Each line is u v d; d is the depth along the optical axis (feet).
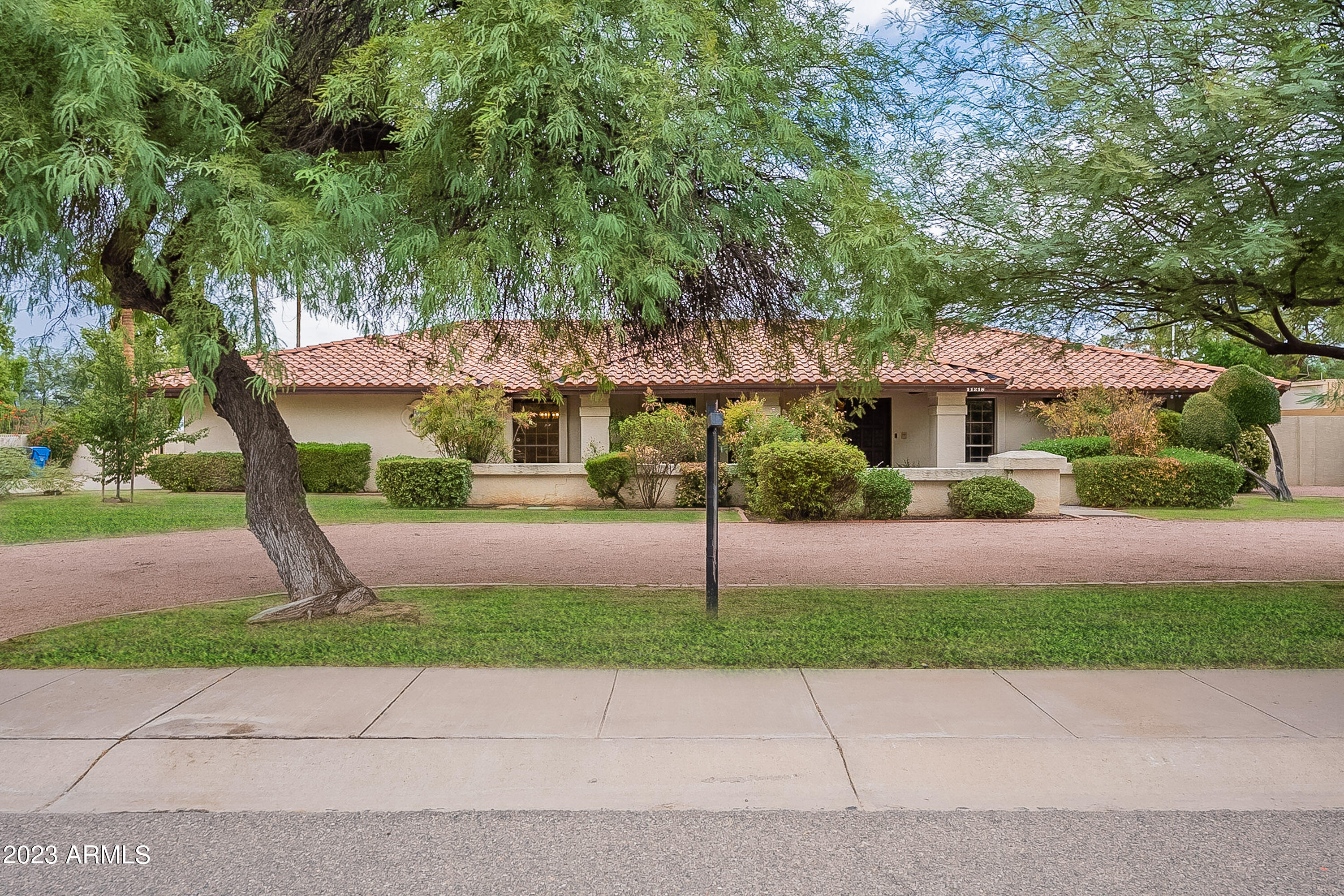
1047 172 22.40
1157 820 13.08
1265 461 73.20
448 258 19.40
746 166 22.17
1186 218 21.88
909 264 20.98
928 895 10.94
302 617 25.18
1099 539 44.32
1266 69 20.25
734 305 26.73
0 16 16.63
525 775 14.53
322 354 80.07
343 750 15.42
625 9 20.29
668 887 11.16
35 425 107.45
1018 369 77.77
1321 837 12.51
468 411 65.46
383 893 11.02
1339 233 20.13
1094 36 22.26
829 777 14.46
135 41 18.69
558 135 19.43
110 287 24.71
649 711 17.35
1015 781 14.32
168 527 50.26
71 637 23.16
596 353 31.14
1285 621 24.63
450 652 21.62
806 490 52.42
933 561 37.27
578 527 51.24
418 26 19.30
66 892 11.05
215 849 12.21
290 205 18.47
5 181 17.04
